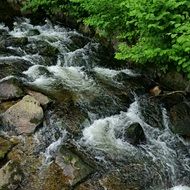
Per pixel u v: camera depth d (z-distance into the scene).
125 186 4.26
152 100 5.80
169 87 5.92
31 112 4.91
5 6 8.99
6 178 4.05
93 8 6.90
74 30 8.06
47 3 8.38
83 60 6.86
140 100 5.82
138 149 4.85
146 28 5.56
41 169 4.30
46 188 4.08
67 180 4.18
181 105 5.50
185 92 5.64
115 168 4.48
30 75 6.09
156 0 5.25
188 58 5.05
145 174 4.48
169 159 4.77
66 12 8.16
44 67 6.40
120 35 6.52
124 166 4.54
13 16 8.64
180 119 5.30
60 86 5.86
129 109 5.60
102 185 4.21
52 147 4.64
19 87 5.44
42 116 4.95
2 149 4.45
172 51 5.13
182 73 5.64
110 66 6.73
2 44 7.05
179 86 5.74
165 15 5.33
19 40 7.21
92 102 5.58
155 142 5.03
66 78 6.15
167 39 5.47
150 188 4.32
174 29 5.15
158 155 4.80
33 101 5.06
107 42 7.16
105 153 4.68
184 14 5.38
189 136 5.12
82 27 7.91
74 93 5.72
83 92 5.79
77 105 5.45
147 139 5.05
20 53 6.82
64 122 5.05
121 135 5.00
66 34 7.85
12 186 4.02
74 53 7.07
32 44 7.21
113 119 5.32
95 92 5.84
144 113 5.53
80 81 6.12
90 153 4.63
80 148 4.68
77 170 4.26
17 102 5.13
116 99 5.75
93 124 5.16
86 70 6.54
